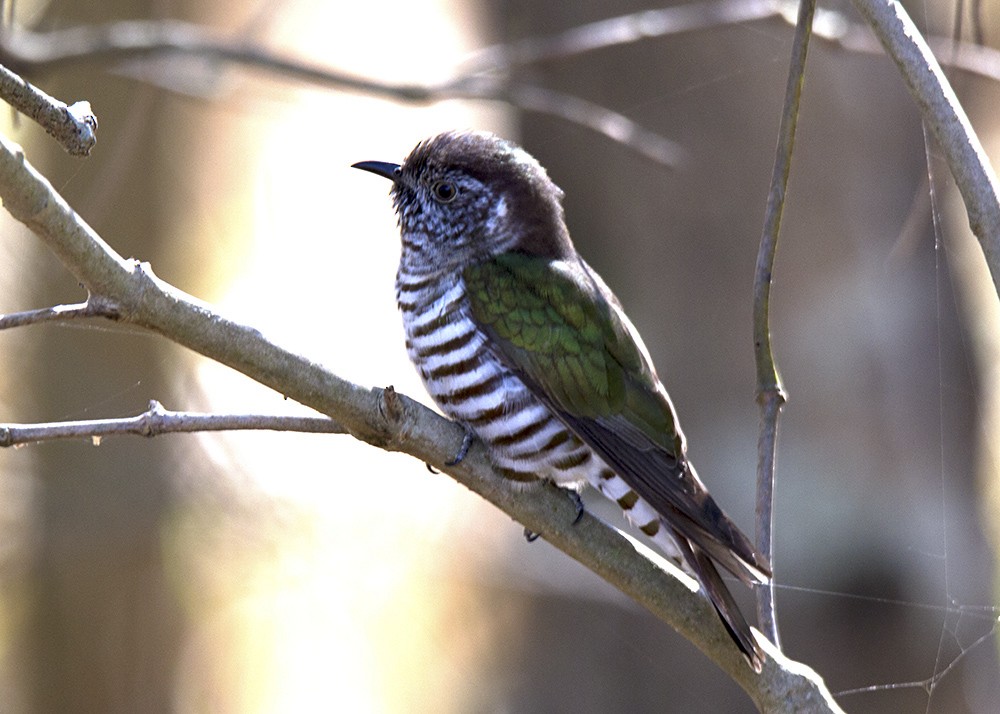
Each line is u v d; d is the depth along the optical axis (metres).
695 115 12.47
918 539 12.17
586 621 13.57
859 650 12.12
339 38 24.64
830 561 12.13
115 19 16.59
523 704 13.80
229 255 19.95
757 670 7.18
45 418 15.83
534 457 9.22
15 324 6.10
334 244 22.41
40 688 16.41
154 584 16.56
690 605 7.63
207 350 6.52
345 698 20.95
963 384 12.73
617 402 9.05
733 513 12.12
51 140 15.78
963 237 13.13
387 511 16.34
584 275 9.62
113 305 6.22
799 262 12.29
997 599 13.14
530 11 13.37
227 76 14.91
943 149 6.70
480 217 9.72
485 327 9.30
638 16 12.37
